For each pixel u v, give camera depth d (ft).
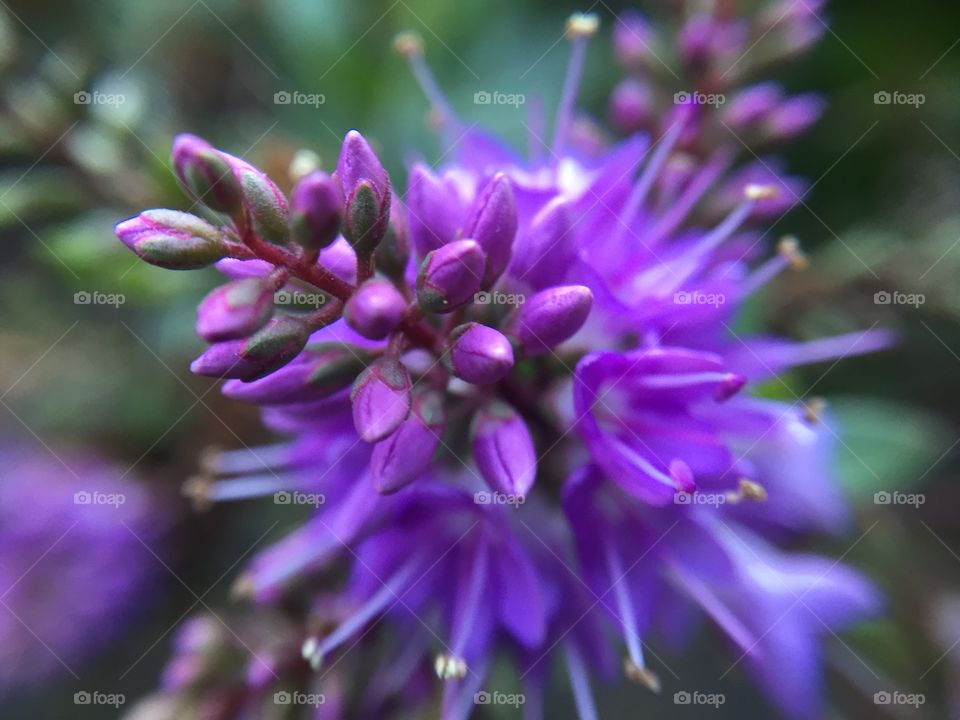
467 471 0.15
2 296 0.24
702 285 0.15
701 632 0.22
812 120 0.21
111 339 0.24
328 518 0.15
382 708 0.17
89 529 0.23
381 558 0.15
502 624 0.15
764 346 0.16
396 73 0.24
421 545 0.15
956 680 0.22
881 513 0.22
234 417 0.22
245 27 0.24
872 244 0.23
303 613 0.18
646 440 0.15
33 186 0.22
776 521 0.18
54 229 0.23
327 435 0.15
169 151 0.21
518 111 0.24
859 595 0.18
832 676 0.23
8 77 0.22
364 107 0.24
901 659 0.22
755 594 0.18
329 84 0.24
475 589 0.15
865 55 0.25
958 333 0.24
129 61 0.24
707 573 0.16
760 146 0.21
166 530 0.23
